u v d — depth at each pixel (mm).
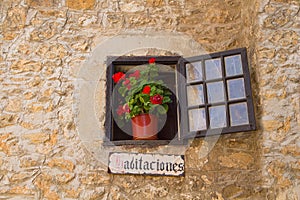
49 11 3141
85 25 3119
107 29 3113
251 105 2678
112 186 2676
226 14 3174
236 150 2742
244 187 2650
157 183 2684
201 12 3176
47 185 2680
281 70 2709
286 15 2838
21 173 2707
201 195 2652
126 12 3166
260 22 2830
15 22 3104
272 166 2537
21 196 2656
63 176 2701
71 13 3146
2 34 3064
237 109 2725
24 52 3021
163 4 3180
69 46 3053
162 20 3145
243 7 3154
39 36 3070
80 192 2662
